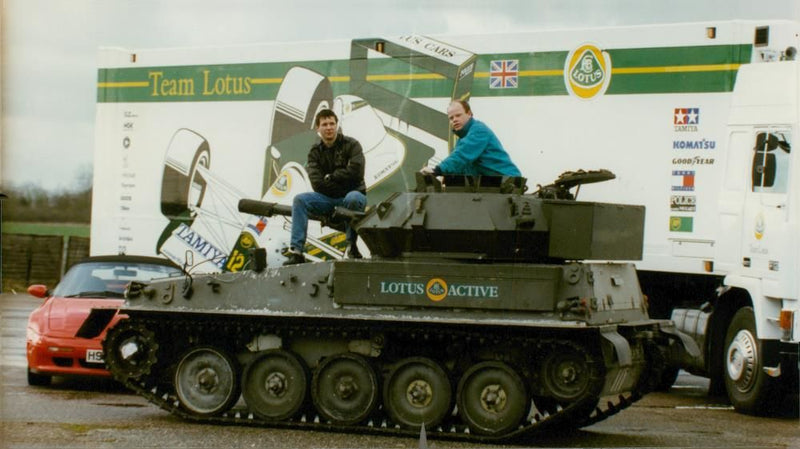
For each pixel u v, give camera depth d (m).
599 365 9.65
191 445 9.67
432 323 10.10
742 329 12.45
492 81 14.22
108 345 11.20
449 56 14.45
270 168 15.47
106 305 13.22
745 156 12.55
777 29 12.95
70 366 12.78
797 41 12.91
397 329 10.25
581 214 9.91
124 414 11.40
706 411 12.58
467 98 14.34
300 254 11.26
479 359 10.27
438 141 14.50
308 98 15.21
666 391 14.45
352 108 14.95
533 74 14.02
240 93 15.63
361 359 10.41
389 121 14.75
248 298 10.74
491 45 14.24
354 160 11.37
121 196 16.34
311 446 9.70
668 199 13.36
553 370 9.95
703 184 13.18
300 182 15.28
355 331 10.45
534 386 10.05
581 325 9.59
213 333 11.03
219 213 15.75
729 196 12.78
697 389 14.90
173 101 16.05
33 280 31.94
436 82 14.52
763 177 12.23
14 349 17.08
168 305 11.01
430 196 10.41
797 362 11.67
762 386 11.98
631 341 10.42
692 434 10.84
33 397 12.46
